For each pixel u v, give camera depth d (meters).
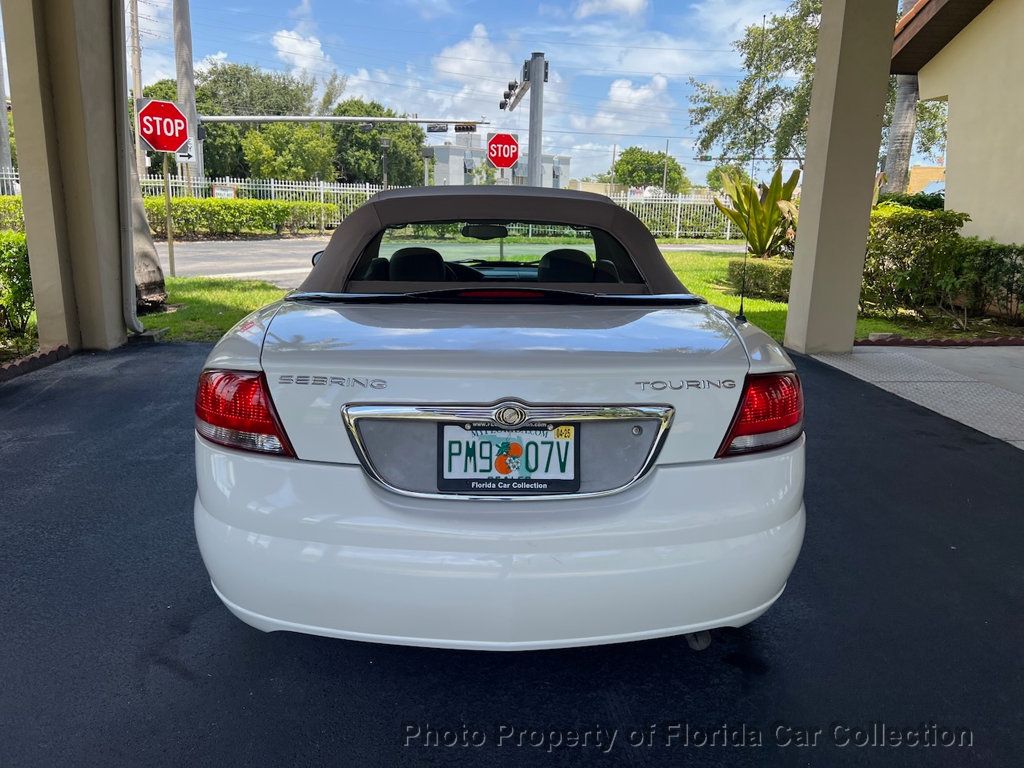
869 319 9.43
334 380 1.74
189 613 2.52
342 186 29.62
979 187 9.77
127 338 6.97
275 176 45.38
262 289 10.88
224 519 1.80
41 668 2.21
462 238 3.00
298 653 2.33
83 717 2.01
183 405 4.91
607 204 3.00
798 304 7.06
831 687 2.21
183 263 15.86
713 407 1.81
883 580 2.83
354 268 2.79
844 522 3.33
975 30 9.73
